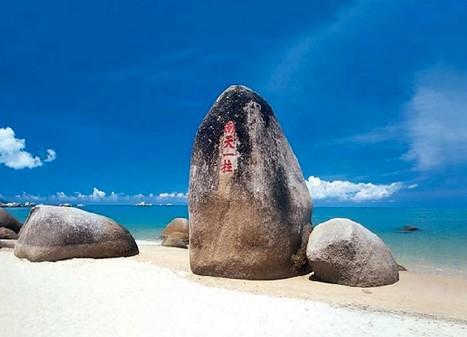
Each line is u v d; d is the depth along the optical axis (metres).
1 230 17.89
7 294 7.79
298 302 7.27
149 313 6.62
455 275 10.97
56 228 11.81
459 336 5.75
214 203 9.53
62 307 6.93
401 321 6.35
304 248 9.79
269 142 9.80
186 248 16.92
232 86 10.40
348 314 6.62
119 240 12.62
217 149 9.75
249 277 9.20
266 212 9.27
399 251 15.45
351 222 9.30
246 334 5.72
